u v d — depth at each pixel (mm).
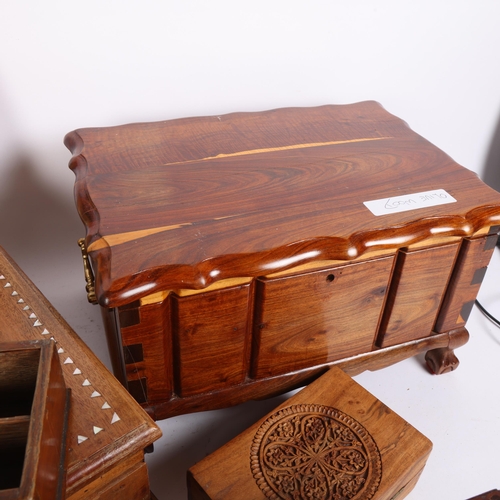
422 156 803
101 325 920
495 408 847
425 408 840
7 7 767
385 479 657
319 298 708
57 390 514
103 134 802
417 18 936
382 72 974
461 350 920
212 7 838
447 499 750
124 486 569
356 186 741
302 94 956
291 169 760
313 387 734
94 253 638
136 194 707
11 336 606
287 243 655
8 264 673
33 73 819
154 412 721
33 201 921
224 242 652
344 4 889
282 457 668
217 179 736
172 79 879
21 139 865
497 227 743
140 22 822
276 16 871
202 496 647
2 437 477
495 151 1140
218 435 804
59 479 500
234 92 920
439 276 757
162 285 614
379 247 679
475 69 1020
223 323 683
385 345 803
